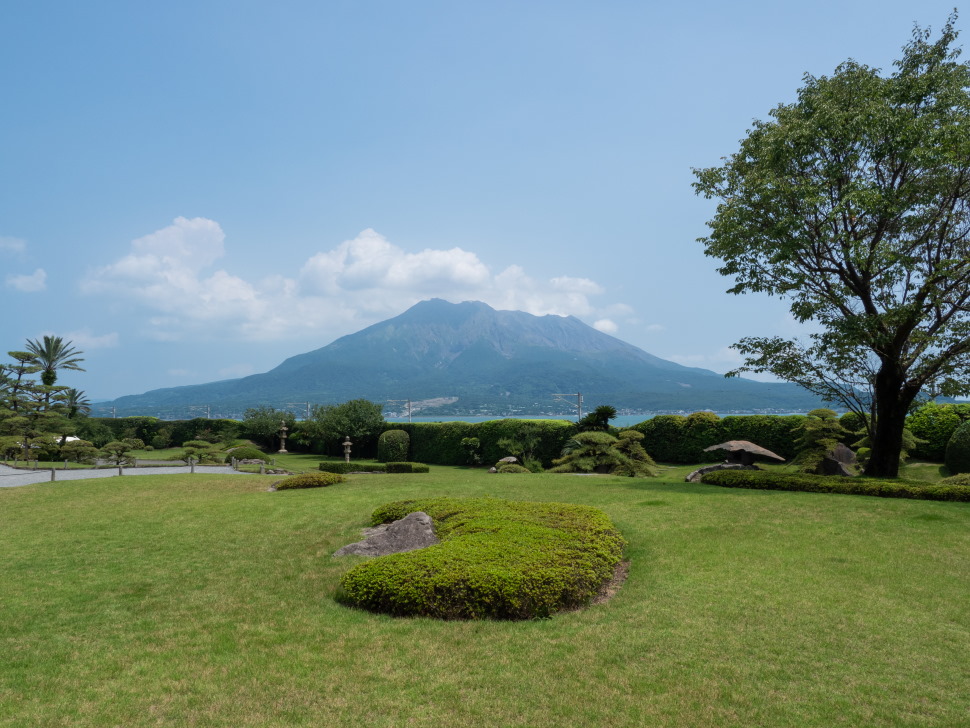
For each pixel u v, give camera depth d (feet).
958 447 63.10
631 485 55.21
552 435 104.17
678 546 33.37
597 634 22.39
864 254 48.80
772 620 23.12
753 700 17.44
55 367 157.07
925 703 17.20
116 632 23.22
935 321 51.11
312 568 31.86
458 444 119.75
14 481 76.07
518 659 20.39
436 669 19.76
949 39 50.55
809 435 65.67
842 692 17.88
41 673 19.66
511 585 24.32
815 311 52.85
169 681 19.06
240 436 163.12
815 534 34.06
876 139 49.29
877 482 45.37
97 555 34.94
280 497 53.52
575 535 32.17
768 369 58.08
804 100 54.70
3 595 27.76
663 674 19.11
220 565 32.65
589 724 16.40
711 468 63.31
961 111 47.50
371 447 141.38
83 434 155.22
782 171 53.67
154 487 62.69
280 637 22.59
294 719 16.79
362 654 20.99
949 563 28.73
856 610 23.88
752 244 53.11
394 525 36.35
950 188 49.42
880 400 53.67
